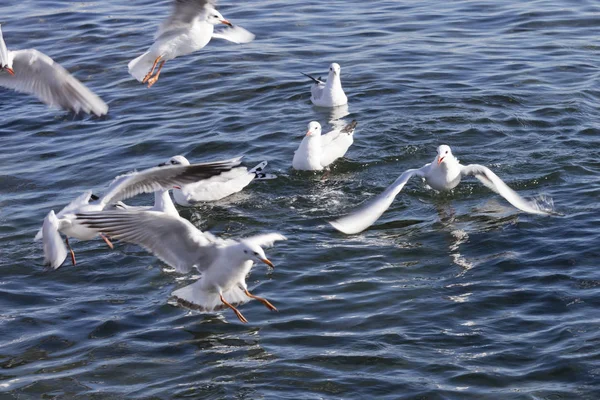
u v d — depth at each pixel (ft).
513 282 40.55
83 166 56.18
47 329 38.70
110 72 72.79
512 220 46.68
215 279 34.35
